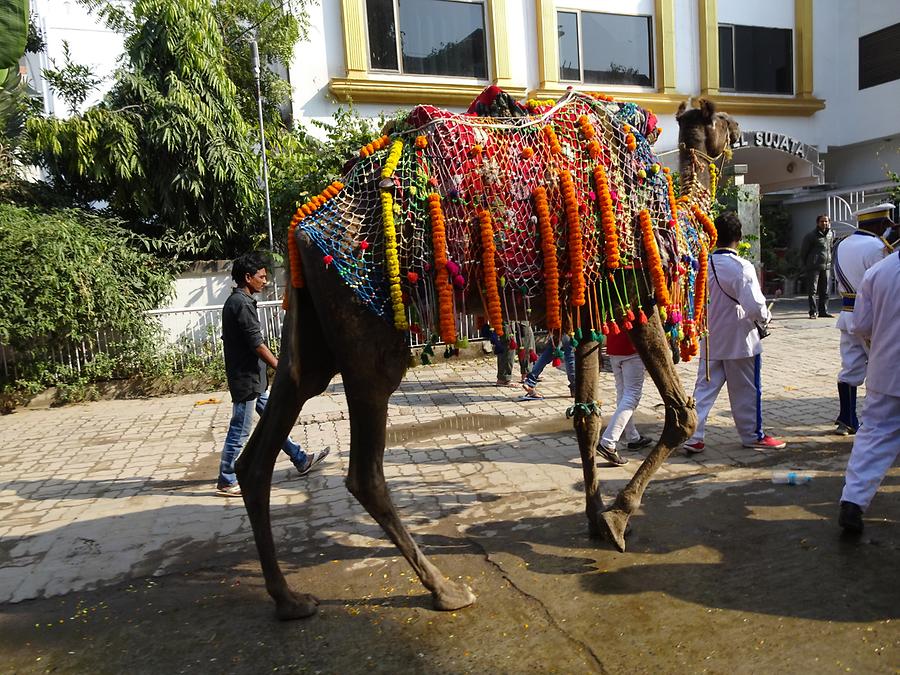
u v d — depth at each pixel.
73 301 8.11
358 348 2.79
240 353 4.69
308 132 10.90
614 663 2.53
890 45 14.01
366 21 10.96
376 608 3.04
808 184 14.11
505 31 11.70
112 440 6.52
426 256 2.77
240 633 2.91
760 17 13.95
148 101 9.55
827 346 9.36
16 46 6.21
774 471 4.52
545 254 2.86
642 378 4.88
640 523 3.79
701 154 3.84
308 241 2.78
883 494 3.97
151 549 3.88
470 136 2.85
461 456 5.32
